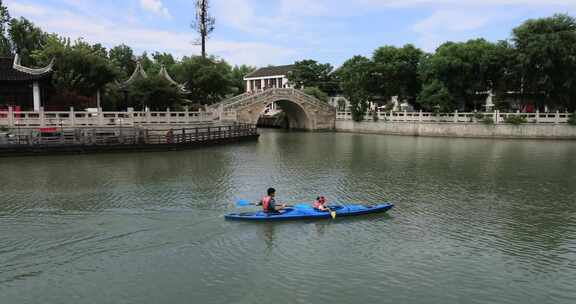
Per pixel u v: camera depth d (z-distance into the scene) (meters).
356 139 56.72
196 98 72.00
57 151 36.09
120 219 18.56
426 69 62.62
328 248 15.88
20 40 70.06
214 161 34.84
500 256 15.40
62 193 23.14
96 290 12.83
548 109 60.44
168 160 35.03
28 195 22.67
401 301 12.42
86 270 13.99
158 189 24.28
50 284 13.12
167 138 41.41
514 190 24.81
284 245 16.09
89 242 16.05
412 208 20.98
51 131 37.53
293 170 30.97
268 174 29.27
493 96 61.28
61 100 46.09
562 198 23.06
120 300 12.34
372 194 23.77
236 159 36.22
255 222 18.33
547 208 21.19
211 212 19.77
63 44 58.91
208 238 16.59
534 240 16.91
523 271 14.29
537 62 54.19
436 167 32.62
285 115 81.38
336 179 27.73
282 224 18.14
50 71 45.47
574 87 54.59
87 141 37.69
